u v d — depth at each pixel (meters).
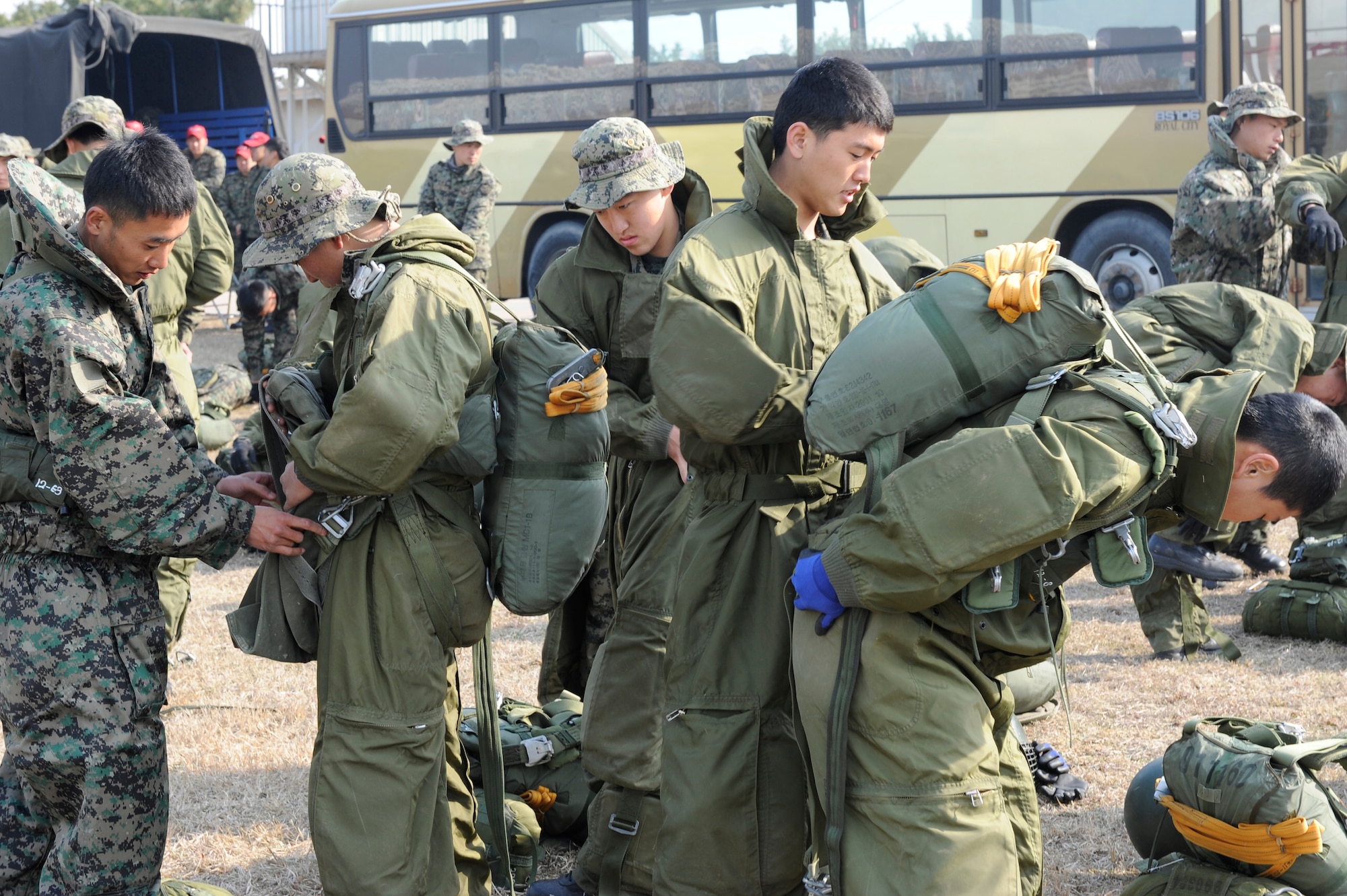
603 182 3.03
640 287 3.15
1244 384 2.22
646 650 3.09
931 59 10.90
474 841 3.01
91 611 2.60
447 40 12.81
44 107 13.99
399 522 2.67
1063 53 10.48
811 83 2.54
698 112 11.72
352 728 2.66
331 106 13.45
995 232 10.80
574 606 3.80
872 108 2.52
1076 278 2.16
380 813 2.62
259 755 4.04
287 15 23.70
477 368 2.64
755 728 2.59
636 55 11.92
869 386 2.21
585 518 2.77
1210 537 4.17
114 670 2.61
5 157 5.68
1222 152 6.64
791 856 2.60
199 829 3.50
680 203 3.30
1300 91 9.98
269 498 2.79
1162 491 2.27
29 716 2.57
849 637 2.20
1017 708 3.89
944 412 2.20
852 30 11.12
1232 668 4.62
